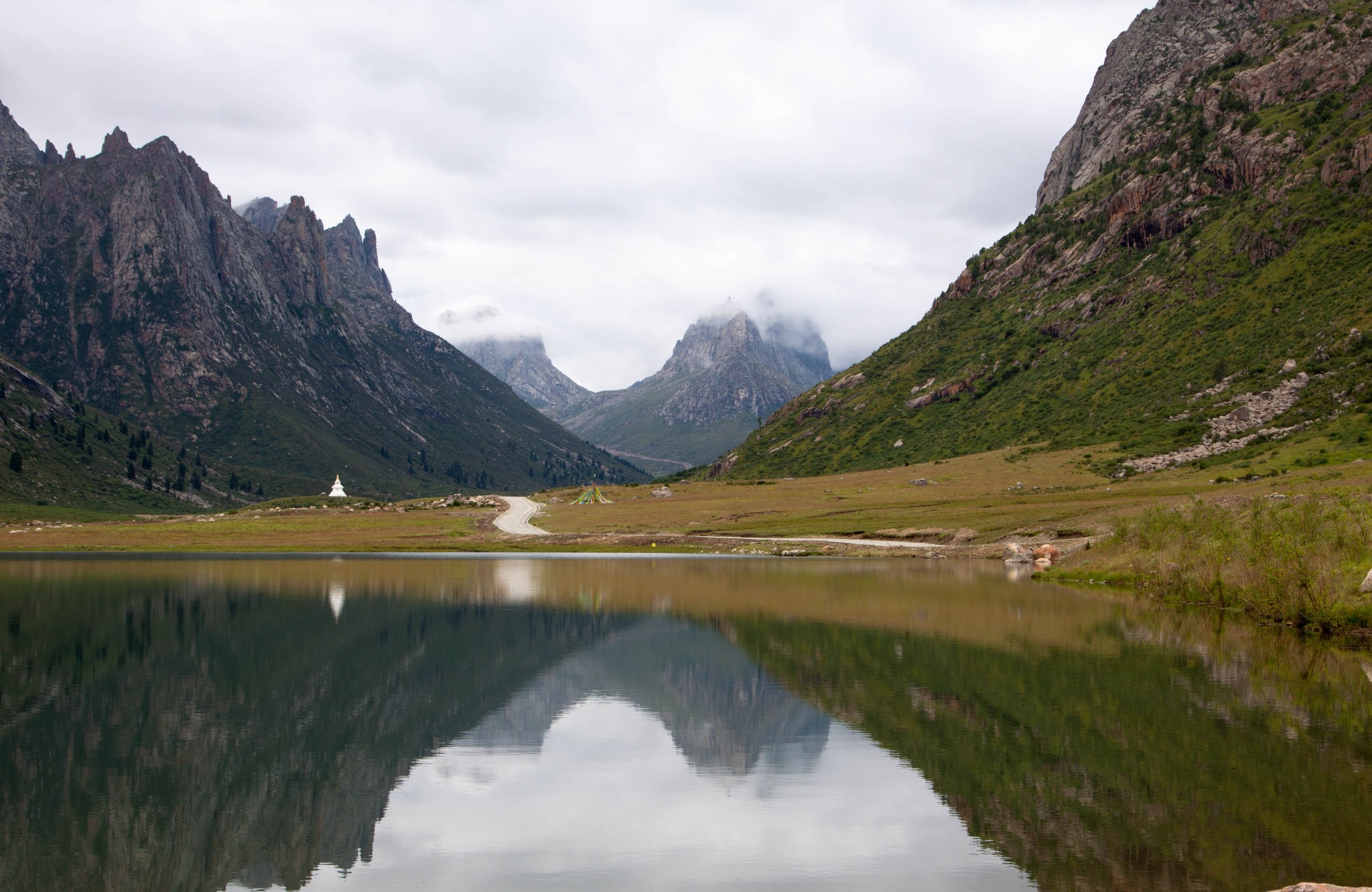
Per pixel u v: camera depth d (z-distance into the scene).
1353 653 47.69
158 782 28.16
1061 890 19.81
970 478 169.62
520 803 26.27
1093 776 27.73
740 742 31.92
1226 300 188.12
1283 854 21.53
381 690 40.97
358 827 24.45
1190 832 23.05
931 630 56.34
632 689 41.09
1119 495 133.25
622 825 24.45
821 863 21.70
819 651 49.84
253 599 76.12
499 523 187.62
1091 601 70.25
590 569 107.31
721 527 157.88
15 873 21.55
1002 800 25.73
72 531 181.25
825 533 144.12
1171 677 41.72
